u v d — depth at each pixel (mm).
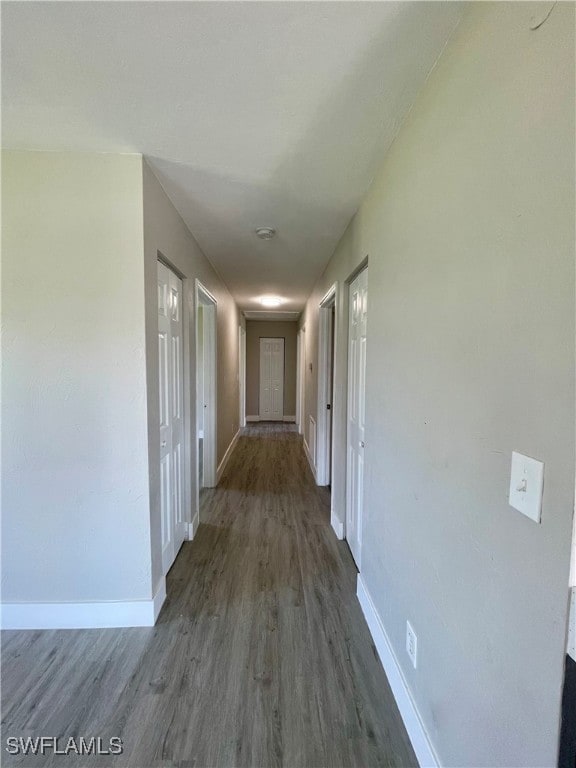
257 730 1286
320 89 1205
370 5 904
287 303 5688
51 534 1739
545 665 652
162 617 1855
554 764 631
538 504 667
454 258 982
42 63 1107
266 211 2191
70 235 1639
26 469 1711
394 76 1137
